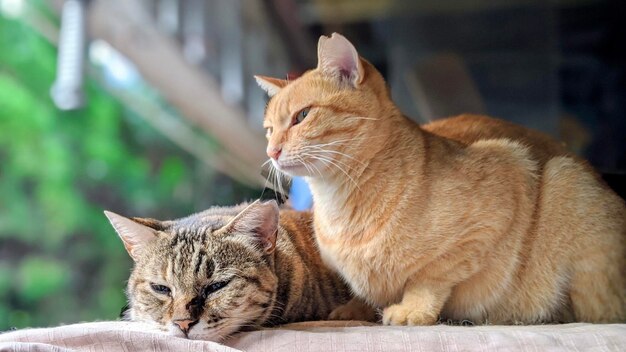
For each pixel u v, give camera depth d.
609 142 1.87
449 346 1.12
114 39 2.08
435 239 1.24
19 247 3.30
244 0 2.07
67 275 3.27
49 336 1.14
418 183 1.25
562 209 1.27
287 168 1.25
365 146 1.26
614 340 1.12
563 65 1.96
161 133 3.24
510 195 1.26
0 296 3.17
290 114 1.26
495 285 1.27
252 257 1.23
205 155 3.06
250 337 1.17
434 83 2.04
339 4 2.08
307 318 1.29
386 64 2.10
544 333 1.13
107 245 3.36
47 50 3.23
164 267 1.21
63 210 3.35
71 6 2.11
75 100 2.50
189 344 1.13
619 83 1.90
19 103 3.30
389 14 2.09
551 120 1.95
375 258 1.26
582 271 1.27
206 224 1.26
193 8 2.00
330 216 1.28
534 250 1.27
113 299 3.20
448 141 1.30
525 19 1.93
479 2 2.00
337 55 1.27
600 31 1.91
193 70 2.05
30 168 3.36
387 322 1.24
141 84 2.93
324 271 1.33
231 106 2.21
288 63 2.26
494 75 1.99
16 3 3.07
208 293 1.21
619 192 1.39
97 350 1.13
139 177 3.38
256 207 1.24
